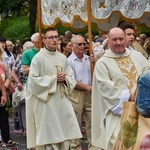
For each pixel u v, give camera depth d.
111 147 7.30
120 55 7.54
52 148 8.30
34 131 8.37
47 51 8.38
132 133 5.74
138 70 7.47
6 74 10.50
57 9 9.43
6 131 10.67
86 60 9.29
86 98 9.20
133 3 8.88
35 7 23.86
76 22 10.35
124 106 5.88
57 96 8.28
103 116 7.41
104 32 10.38
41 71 8.29
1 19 33.44
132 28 8.27
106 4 8.77
